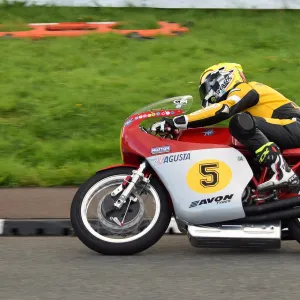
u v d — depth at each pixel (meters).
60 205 18.81
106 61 29.73
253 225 14.89
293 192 15.00
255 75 28.06
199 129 15.38
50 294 12.33
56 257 15.00
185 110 15.39
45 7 35.81
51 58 29.97
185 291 12.44
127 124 15.39
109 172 15.16
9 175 21.05
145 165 15.08
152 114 15.32
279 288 12.59
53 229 17.58
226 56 30.14
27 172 21.31
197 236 14.80
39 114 25.17
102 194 15.59
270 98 15.58
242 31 32.97
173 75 28.25
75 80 27.88
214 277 13.28
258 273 13.55
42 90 26.98
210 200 14.84
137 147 15.08
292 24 33.94
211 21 34.19
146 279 13.18
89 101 25.98
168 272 13.67
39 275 13.52
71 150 22.89
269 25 33.69
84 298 12.09
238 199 14.79
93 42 31.48
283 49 31.06
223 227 14.93
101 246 14.91
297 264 14.27
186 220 14.95
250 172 14.91
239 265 14.18
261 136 14.77
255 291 12.41
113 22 33.84
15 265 14.30
